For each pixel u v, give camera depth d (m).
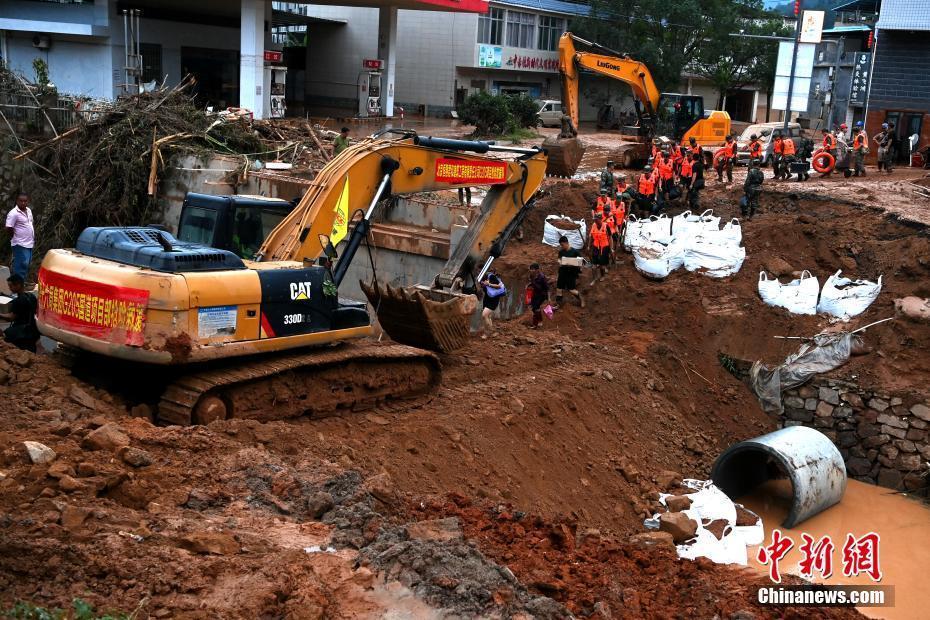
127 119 25.66
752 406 17.83
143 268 9.94
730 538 13.10
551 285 19.98
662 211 23.25
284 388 11.02
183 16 43.25
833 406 17.27
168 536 6.84
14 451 7.64
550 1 58.44
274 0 45.56
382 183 12.84
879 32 32.75
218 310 10.02
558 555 8.20
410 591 6.57
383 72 48.66
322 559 6.94
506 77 57.44
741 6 55.91
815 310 18.48
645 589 7.92
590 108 61.66
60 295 10.18
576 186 24.33
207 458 8.62
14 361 10.53
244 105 39.62
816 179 27.11
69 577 6.04
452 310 14.22
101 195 25.30
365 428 11.82
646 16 53.34
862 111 45.78
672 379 17.55
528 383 14.84
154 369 10.35
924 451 16.31
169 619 5.79
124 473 7.66
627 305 19.28
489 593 6.53
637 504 13.52
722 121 30.72
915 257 18.83
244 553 6.86
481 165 14.66
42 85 28.56
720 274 19.56
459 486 11.33
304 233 11.62
